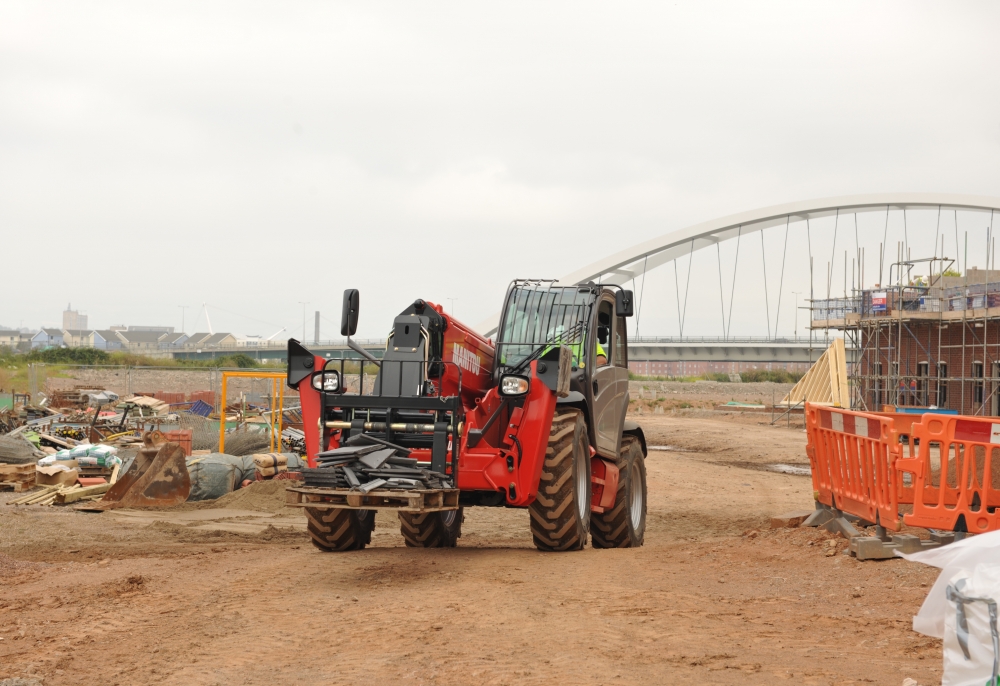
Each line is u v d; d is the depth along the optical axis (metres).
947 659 2.76
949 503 8.87
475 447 8.39
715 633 5.61
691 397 77.31
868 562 7.84
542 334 9.97
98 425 27.89
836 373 42.72
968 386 35.44
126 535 11.25
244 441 21.06
